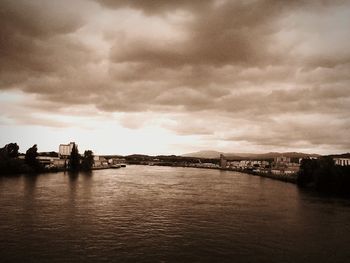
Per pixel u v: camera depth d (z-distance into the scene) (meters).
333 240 53.78
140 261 43.09
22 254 44.50
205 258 44.53
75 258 43.44
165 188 130.75
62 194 101.12
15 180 147.50
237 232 57.78
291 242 52.38
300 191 128.25
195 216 70.81
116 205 83.38
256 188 139.62
